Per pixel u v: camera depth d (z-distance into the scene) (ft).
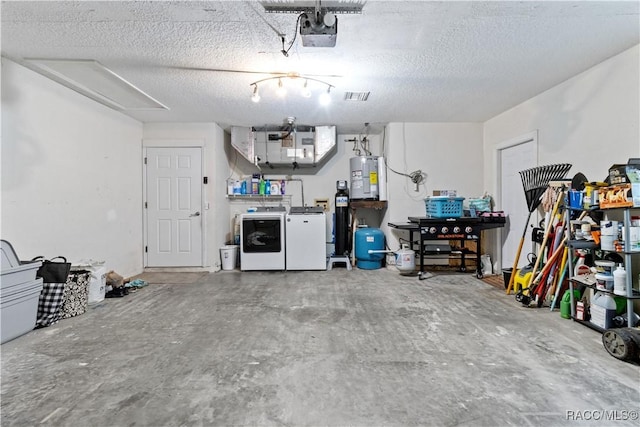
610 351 6.47
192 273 15.05
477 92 11.43
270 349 6.88
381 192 16.16
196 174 15.48
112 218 13.04
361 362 6.28
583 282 7.98
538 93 11.50
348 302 10.28
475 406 4.88
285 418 4.65
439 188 15.76
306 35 6.59
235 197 17.75
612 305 7.46
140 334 7.72
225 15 6.74
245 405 4.95
